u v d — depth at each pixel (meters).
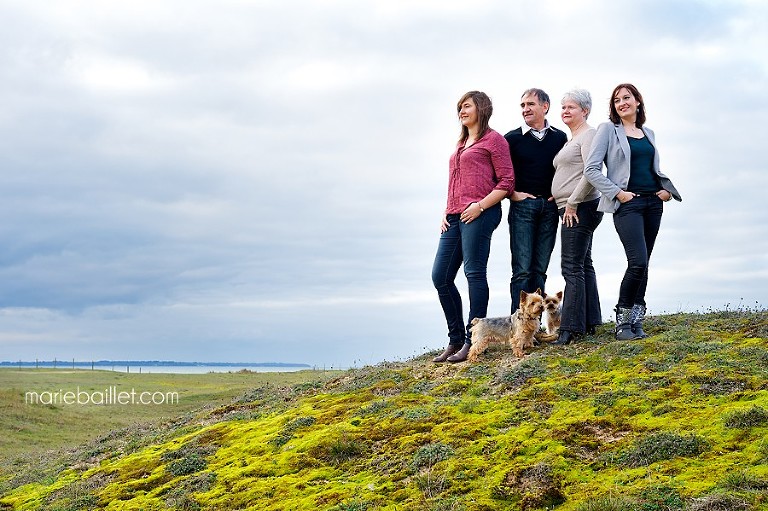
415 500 8.14
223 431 13.27
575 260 12.43
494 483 8.09
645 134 11.68
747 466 7.28
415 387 12.83
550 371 11.49
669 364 10.59
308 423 12.14
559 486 7.77
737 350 10.75
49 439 24.78
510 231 13.13
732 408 8.66
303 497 9.18
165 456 12.40
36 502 11.84
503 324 13.00
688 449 7.88
